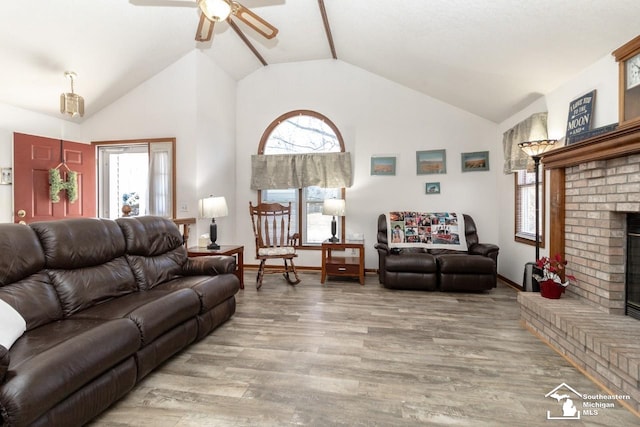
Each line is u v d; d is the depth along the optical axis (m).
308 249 5.12
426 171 4.83
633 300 2.23
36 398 1.23
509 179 4.32
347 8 3.41
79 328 1.72
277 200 5.22
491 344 2.42
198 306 2.40
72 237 2.18
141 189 4.89
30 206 3.67
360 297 3.66
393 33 3.49
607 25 2.20
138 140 4.27
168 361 2.17
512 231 4.23
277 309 3.24
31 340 1.55
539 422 1.56
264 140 5.21
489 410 1.65
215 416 1.60
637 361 1.61
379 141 4.94
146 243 2.77
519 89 3.49
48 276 2.03
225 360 2.18
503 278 4.47
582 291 2.60
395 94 4.89
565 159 2.64
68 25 3.08
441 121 4.79
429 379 1.94
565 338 2.21
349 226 5.03
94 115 4.41
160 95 4.22
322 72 5.05
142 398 1.76
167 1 2.59
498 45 2.92
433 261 3.85
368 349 2.34
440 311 3.18
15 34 2.97
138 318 1.87
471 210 4.73
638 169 2.04
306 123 5.15
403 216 4.56
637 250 2.19
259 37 4.31
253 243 5.25
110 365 1.60
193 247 4.04
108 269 2.38
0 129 3.61
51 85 3.65
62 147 4.00
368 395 1.78
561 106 3.14
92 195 4.33
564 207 2.82
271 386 1.87
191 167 4.15
